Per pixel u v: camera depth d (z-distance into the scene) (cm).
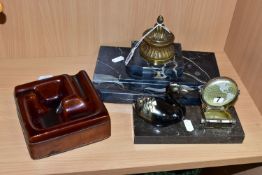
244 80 97
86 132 74
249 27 92
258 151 80
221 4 98
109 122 76
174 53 92
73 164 73
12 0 90
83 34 101
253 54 91
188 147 80
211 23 102
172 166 76
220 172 110
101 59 96
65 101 77
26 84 82
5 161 73
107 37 102
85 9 95
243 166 96
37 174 71
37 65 100
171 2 96
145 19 99
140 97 85
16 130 80
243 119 87
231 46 104
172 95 85
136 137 78
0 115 83
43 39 100
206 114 84
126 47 103
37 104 82
